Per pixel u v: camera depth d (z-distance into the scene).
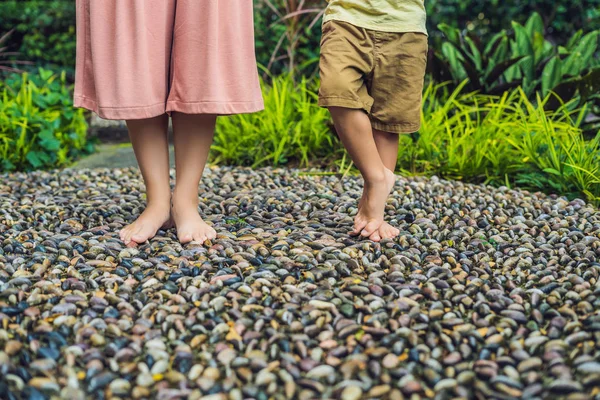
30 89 3.99
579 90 3.34
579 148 2.85
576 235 2.19
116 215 2.38
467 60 3.66
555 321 1.53
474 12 6.26
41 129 3.69
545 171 2.93
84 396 1.25
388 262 1.89
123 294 1.67
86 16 1.90
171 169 3.46
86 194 2.83
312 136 3.57
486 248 2.07
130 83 1.88
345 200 2.63
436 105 3.57
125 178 3.20
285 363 1.35
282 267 1.85
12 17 6.58
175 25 1.91
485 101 3.60
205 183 3.04
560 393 1.25
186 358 1.37
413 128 2.06
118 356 1.37
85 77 1.95
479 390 1.26
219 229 2.19
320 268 1.82
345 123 1.94
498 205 2.61
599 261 1.96
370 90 2.04
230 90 1.96
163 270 1.82
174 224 2.18
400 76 1.98
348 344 1.43
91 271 1.83
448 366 1.36
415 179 3.05
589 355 1.35
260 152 3.62
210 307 1.60
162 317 1.54
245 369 1.33
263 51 5.18
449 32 3.96
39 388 1.25
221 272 1.79
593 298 1.64
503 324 1.53
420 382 1.31
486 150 3.17
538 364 1.34
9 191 2.99
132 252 1.94
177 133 2.05
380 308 1.60
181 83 1.92
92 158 4.12
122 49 1.85
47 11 6.59
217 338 1.46
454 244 2.11
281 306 1.61
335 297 1.65
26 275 1.78
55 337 1.43
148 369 1.34
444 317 1.56
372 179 2.02
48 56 6.58
